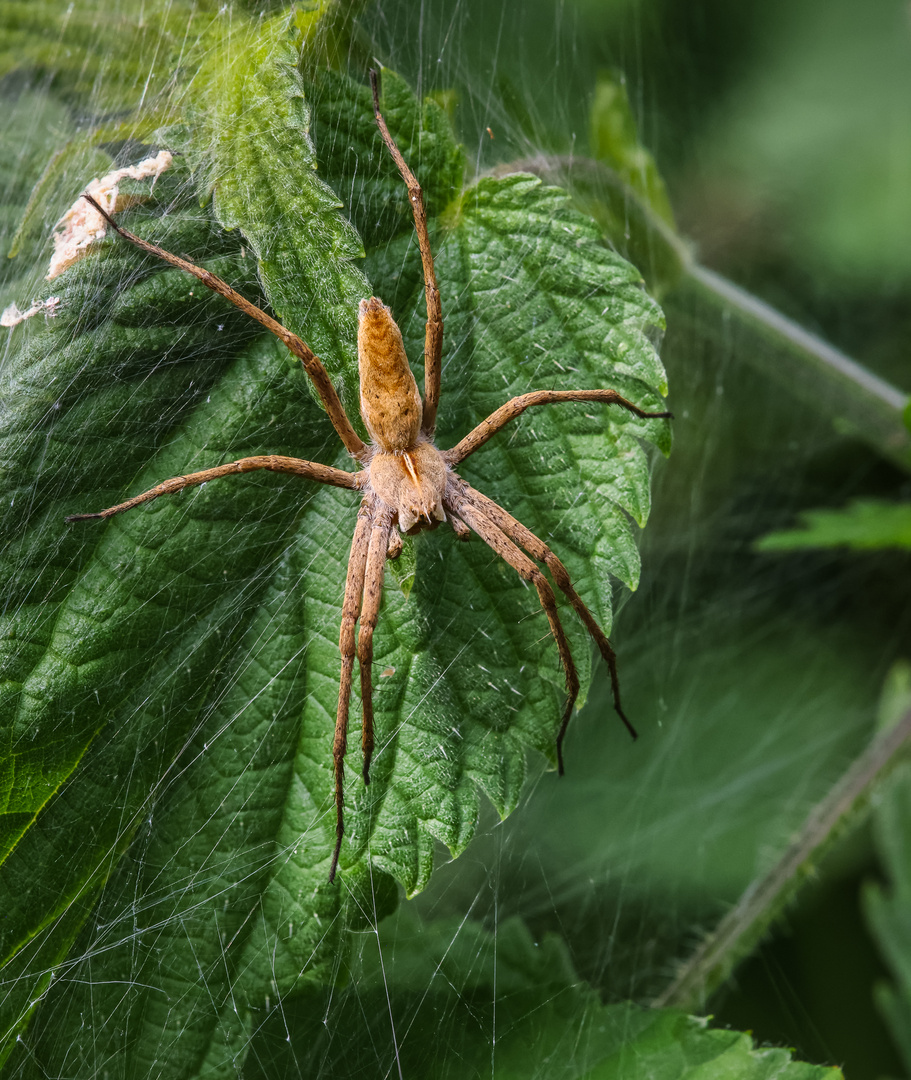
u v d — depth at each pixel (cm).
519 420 23
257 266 23
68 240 23
